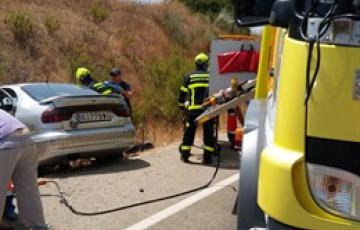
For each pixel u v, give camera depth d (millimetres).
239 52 10211
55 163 8703
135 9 24266
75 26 19531
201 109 9547
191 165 9445
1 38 16438
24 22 17281
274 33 4883
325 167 3002
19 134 5312
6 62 15758
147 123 13930
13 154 5258
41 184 7531
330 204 3008
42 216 5605
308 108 2990
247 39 10617
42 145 8383
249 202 3902
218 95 9492
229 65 10195
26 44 16969
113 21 22156
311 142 3016
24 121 8594
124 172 8836
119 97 9414
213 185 7977
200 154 10484
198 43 26453
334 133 2951
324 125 2961
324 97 2943
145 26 23453
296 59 3027
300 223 3020
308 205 3035
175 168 9180
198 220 6336
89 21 20953
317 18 3016
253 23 3748
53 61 17188
